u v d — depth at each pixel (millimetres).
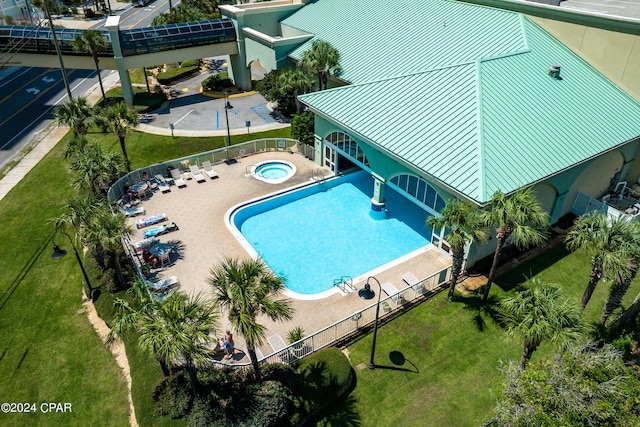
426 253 26812
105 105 47844
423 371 19859
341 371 19016
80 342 21953
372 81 31656
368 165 30562
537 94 27891
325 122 33250
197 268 25547
